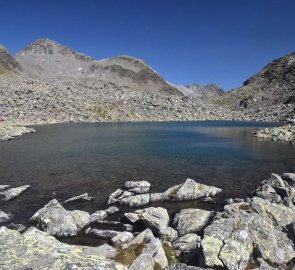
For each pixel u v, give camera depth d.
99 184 34.16
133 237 19.52
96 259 12.55
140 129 107.94
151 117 171.75
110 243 19.80
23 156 49.78
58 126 113.94
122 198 28.58
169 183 34.81
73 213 22.97
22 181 35.00
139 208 26.62
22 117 128.62
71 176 37.41
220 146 63.84
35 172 39.12
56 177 36.88
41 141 68.62
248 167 43.09
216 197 29.70
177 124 141.12
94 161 46.41
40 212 23.81
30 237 13.95
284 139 75.25
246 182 35.28
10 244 13.24
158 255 15.52
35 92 163.38
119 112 168.12
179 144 66.69
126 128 111.38
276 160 48.38
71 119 139.62
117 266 12.23
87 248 13.99
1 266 11.64
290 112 183.12
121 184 34.28
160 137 81.31
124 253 16.03
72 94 179.88
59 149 57.41
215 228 16.64
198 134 91.69
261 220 17.72
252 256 15.39
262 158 50.03
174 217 23.52
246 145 65.81
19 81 190.25
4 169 40.62
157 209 22.36
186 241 18.75
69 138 75.44
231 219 17.44
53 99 158.25
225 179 36.56
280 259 15.47
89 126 117.50
